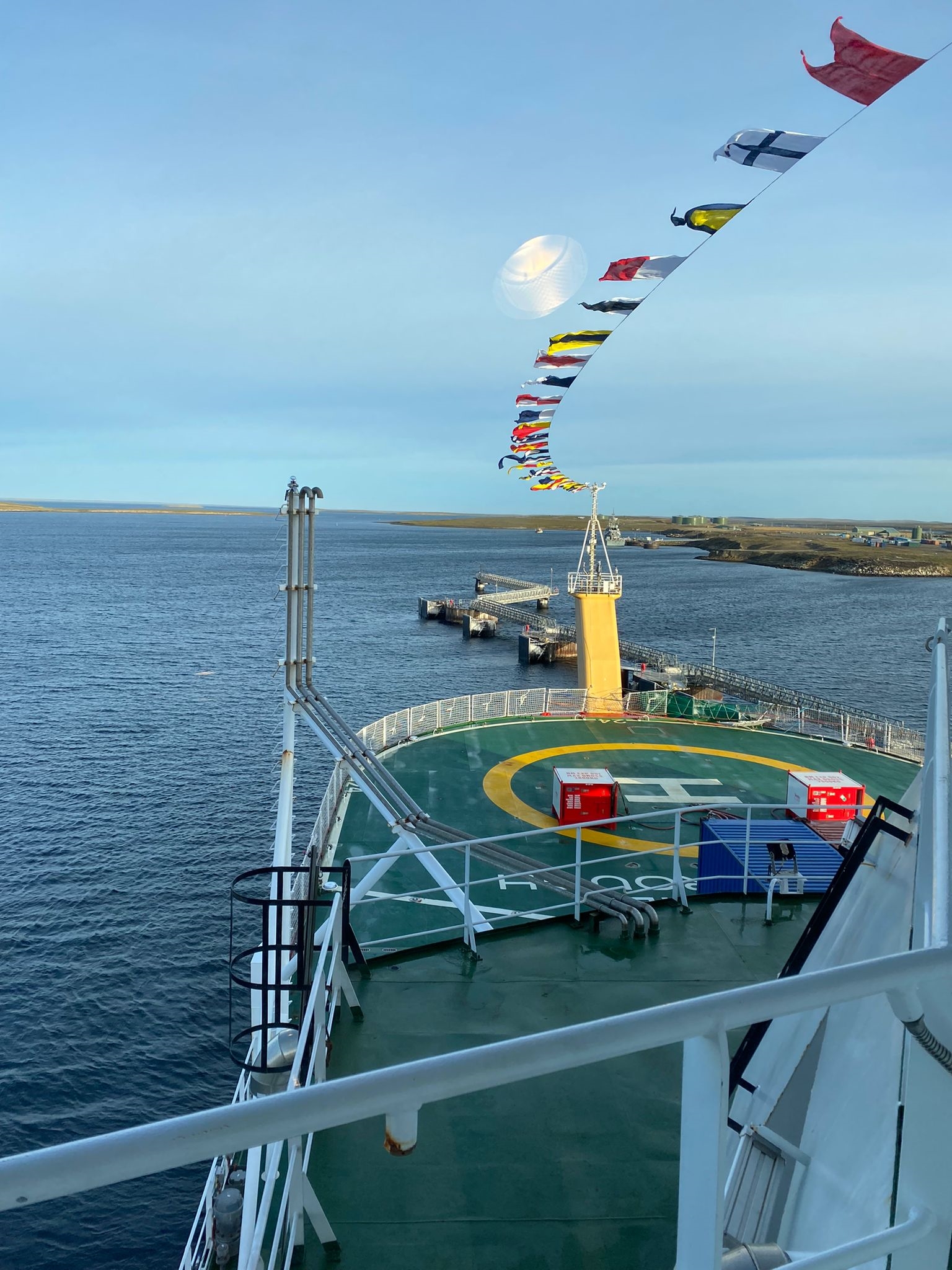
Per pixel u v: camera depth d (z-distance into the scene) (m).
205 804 49.69
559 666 97.56
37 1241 20.84
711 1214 1.70
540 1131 6.63
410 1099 1.51
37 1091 25.33
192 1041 27.83
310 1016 5.46
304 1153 5.54
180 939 33.81
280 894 6.56
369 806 27.20
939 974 1.82
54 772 55.12
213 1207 11.70
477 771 31.72
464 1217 5.78
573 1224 5.73
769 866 10.81
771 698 51.25
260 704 75.81
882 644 120.62
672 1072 7.35
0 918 35.28
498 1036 7.85
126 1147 1.37
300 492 13.38
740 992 1.72
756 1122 3.56
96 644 108.00
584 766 32.59
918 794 3.53
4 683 83.69
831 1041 3.08
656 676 58.28
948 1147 1.91
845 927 3.70
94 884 38.78
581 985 8.78
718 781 31.34
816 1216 2.66
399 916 20.44
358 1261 5.43
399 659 102.44
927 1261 1.88
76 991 30.25
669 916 10.30
